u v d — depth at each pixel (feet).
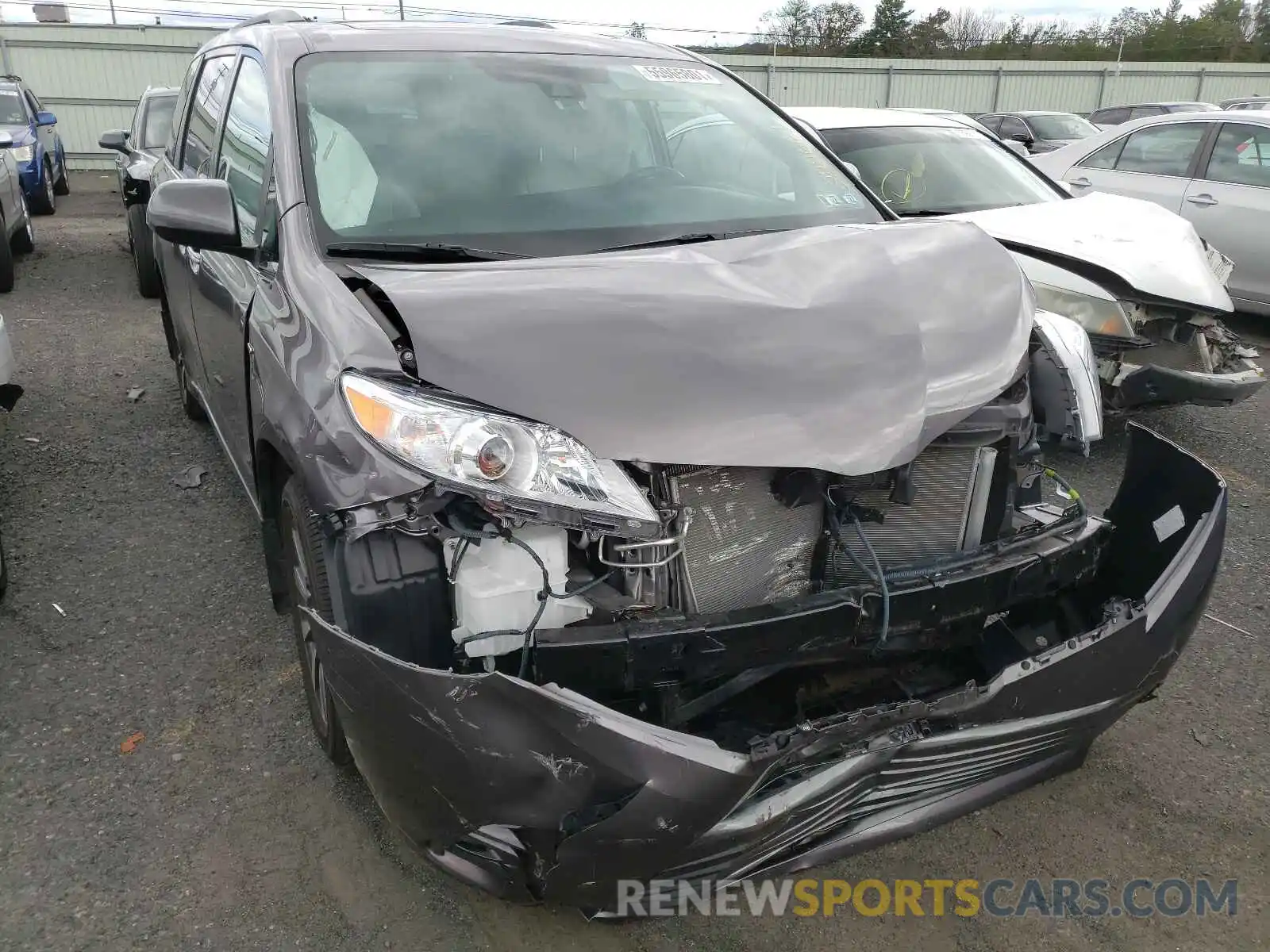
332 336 6.82
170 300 15.01
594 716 5.48
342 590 6.23
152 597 11.54
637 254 7.92
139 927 7.04
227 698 9.68
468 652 6.12
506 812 5.68
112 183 58.95
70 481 14.76
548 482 5.83
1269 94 96.37
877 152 19.84
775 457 6.13
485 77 9.89
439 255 8.05
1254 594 12.26
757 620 6.28
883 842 7.24
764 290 7.13
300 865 7.64
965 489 7.43
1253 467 16.61
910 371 6.77
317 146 8.71
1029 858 7.95
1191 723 9.68
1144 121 26.73
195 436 16.67
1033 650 7.46
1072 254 16.15
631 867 5.88
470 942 7.00
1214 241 24.47
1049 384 8.15
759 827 6.00
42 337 22.75
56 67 68.33
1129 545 8.14
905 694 7.21
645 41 11.87
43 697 9.62
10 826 7.95
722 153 10.25
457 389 6.06
